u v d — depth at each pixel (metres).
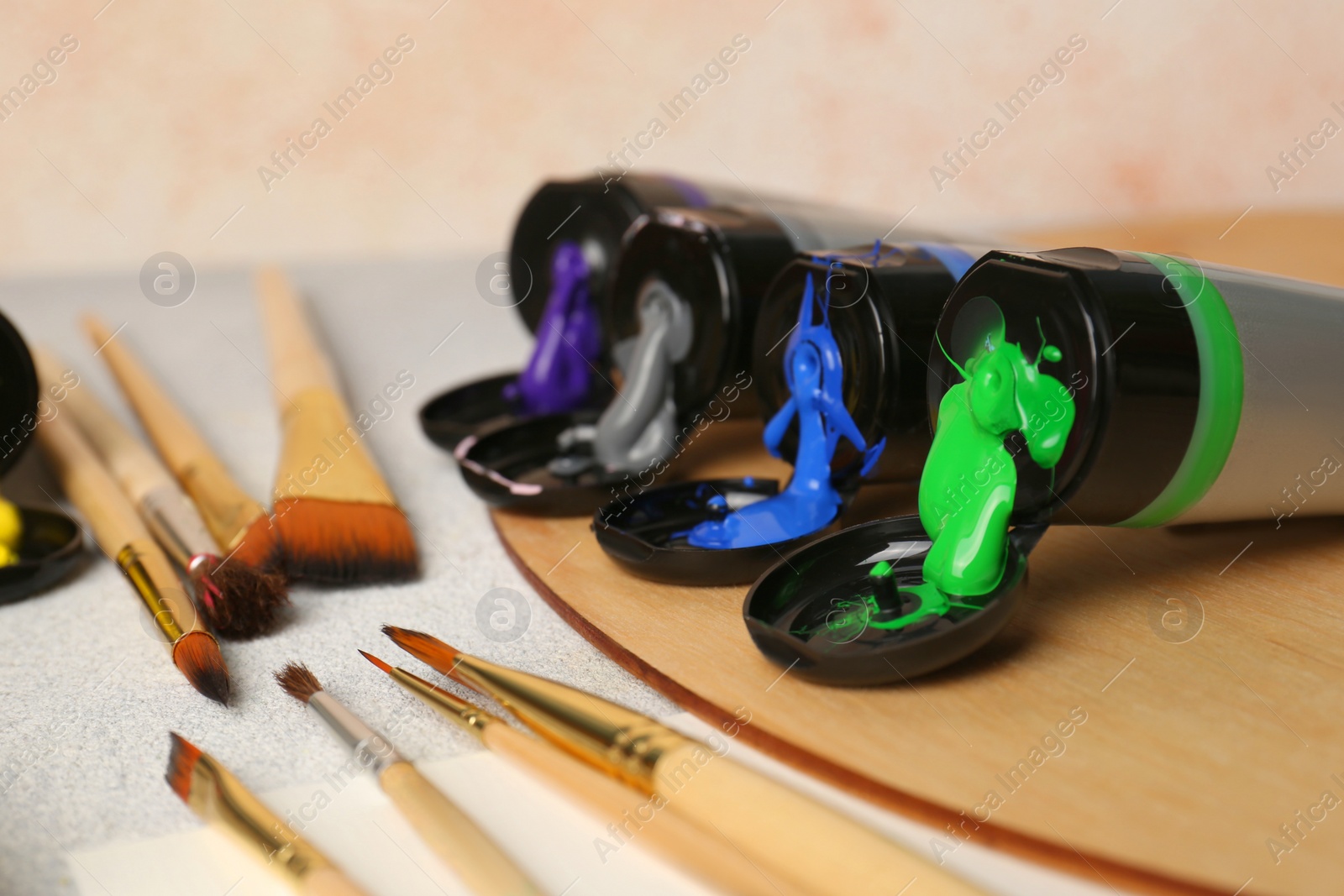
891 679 0.44
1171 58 1.56
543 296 0.86
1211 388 0.46
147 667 0.52
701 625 0.51
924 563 0.49
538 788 0.42
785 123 1.53
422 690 0.46
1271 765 0.39
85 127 1.40
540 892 0.35
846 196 1.57
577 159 1.52
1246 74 1.57
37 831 0.40
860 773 0.40
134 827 0.40
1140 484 0.46
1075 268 0.45
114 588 0.60
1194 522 0.52
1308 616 0.50
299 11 1.42
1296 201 1.62
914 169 1.57
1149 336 0.44
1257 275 0.51
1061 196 1.60
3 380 0.62
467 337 1.10
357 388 0.93
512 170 1.51
